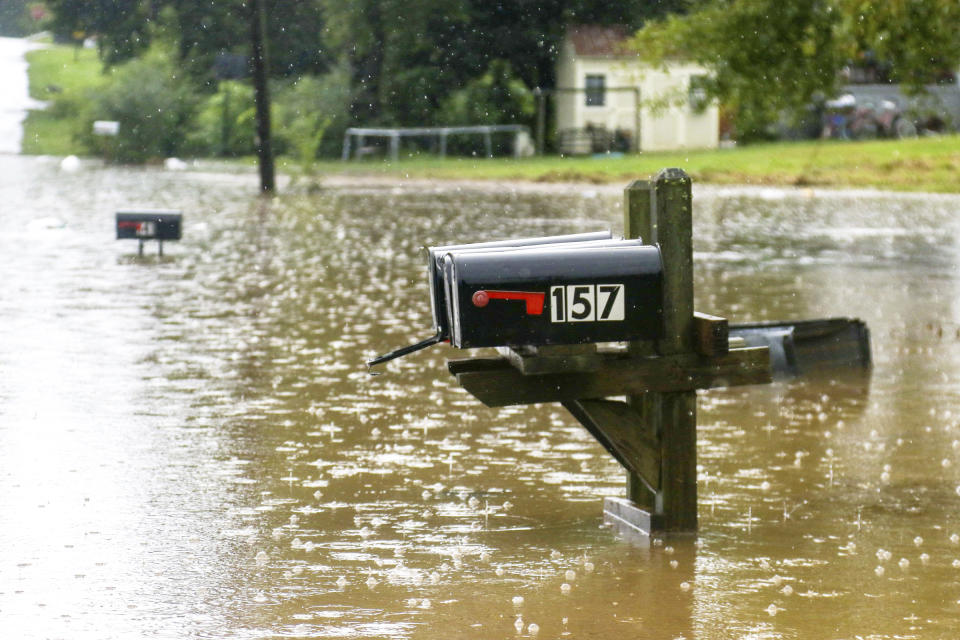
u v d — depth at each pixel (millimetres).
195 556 18422
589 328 17766
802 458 24422
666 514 19469
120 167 150000
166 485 22328
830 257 60188
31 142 176375
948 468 23641
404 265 57000
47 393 29828
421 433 26500
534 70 175000
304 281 51250
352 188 115062
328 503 21328
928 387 30984
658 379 18844
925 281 51000
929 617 15898
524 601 16516
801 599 16562
